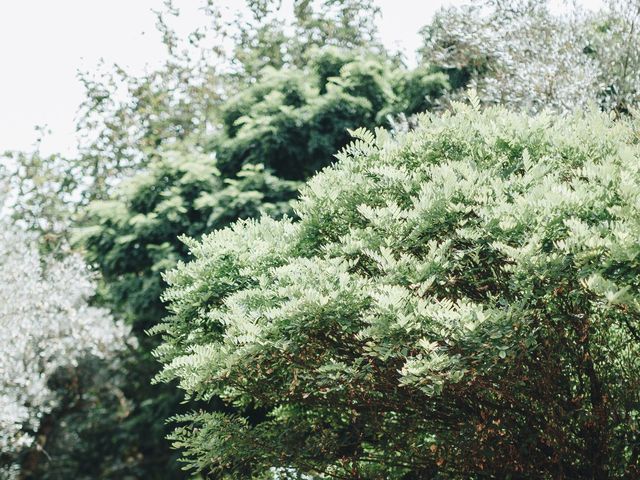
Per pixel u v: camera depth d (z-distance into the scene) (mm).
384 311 5648
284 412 7820
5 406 14758
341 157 7668
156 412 16250
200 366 6461
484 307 6195
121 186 16531
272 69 16875
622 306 5410
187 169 15367
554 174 6762
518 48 14305
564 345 6434
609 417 6750
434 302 6379
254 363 6488
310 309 6004
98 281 20906
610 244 5145
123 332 18391
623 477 6719
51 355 19188
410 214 6402
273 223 8055
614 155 6816
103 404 21922
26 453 20984
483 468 6867
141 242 15258
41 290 16438
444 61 15234
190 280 7695
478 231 6055
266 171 14938
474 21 14984
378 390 6609
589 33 14555
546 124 7156
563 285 5793
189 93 22906
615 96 13312
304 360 6512
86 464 21844
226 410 13109
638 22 13945
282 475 7473
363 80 15828
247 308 6688
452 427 6930
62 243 22250
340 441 7324
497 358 5586
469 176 6352
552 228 5828
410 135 7480
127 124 23281
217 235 7781
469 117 7516
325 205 7336
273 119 15258
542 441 6695
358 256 6543
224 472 7520
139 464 21500
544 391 6504
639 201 5469
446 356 5387
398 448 7137
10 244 16219
